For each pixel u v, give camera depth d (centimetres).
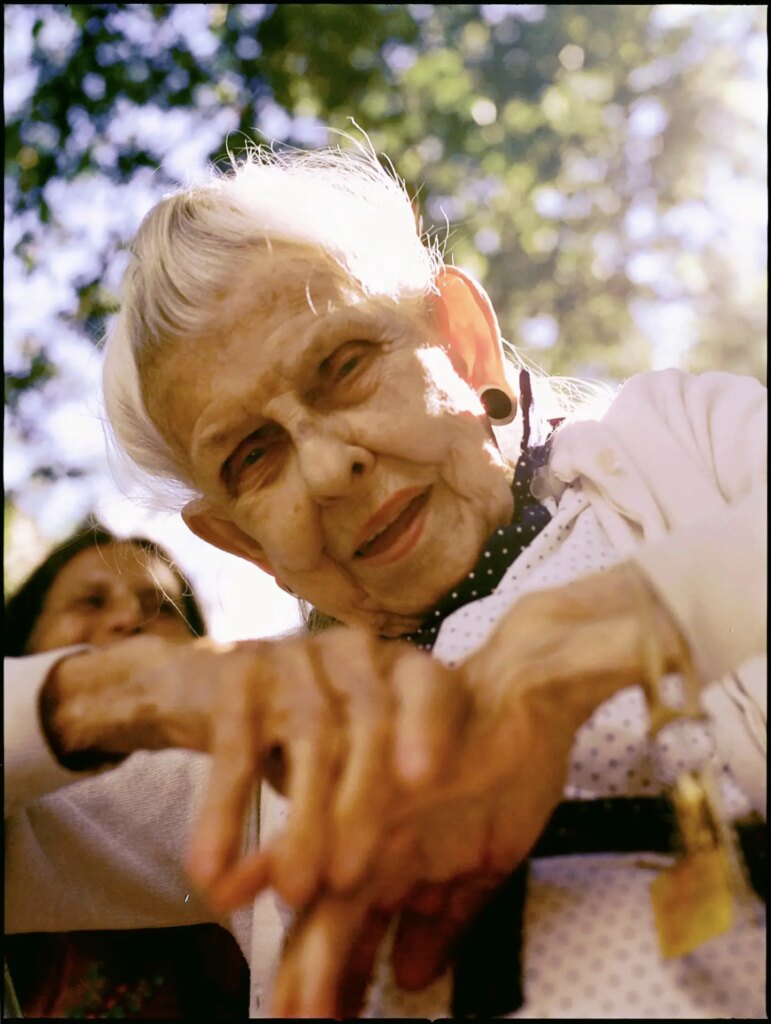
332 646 73
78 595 145
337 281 104
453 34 398
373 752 67
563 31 405
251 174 112
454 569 103
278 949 100
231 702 72
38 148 305
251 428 103
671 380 109
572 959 80
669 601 73
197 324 102
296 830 67
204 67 337
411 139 394
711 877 81
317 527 103
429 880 75
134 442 116
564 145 411
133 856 112
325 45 369
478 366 116
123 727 77
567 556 97
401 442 101
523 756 70
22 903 107
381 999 82
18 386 260
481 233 403
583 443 102
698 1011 77
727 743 84
